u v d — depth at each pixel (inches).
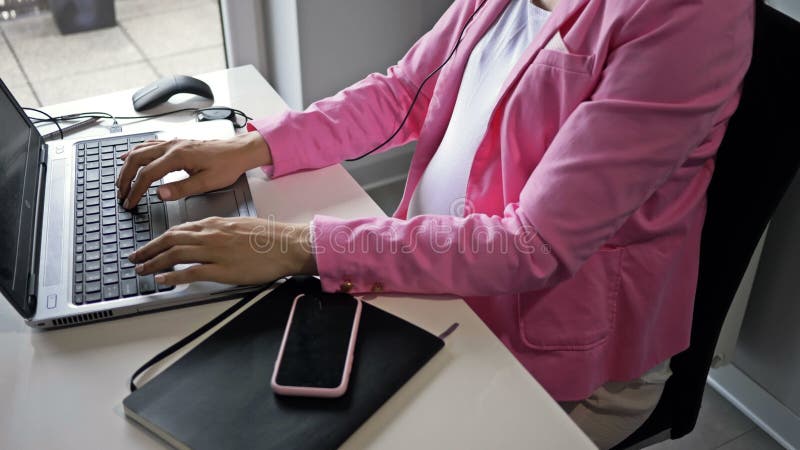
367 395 25.0
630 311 35.0
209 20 83.4
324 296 29.6
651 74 28.4
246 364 26.3
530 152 34.8
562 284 33.5
